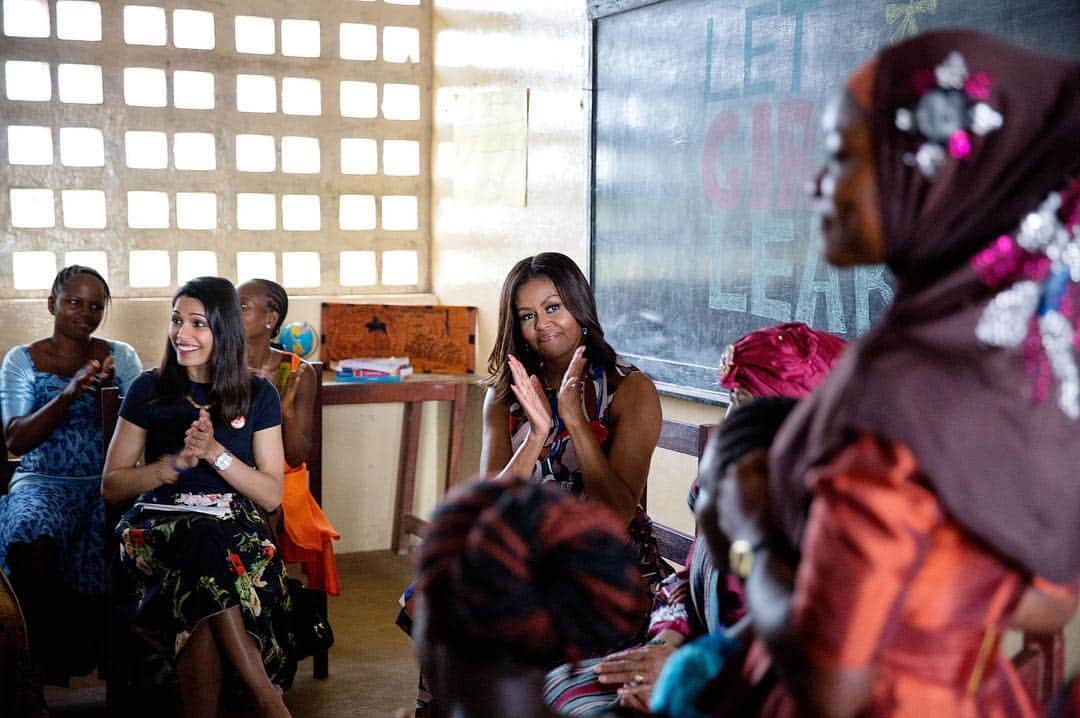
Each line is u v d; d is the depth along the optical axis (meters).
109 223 4.39
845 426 0.92
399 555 4.82
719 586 1.70
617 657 1.87
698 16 3.13
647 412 2.49
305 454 3.47
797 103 2.77
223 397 2.95
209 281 2.98
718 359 3.12
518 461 2.39
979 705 0.99
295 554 3.43
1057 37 2.12
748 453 1.12
